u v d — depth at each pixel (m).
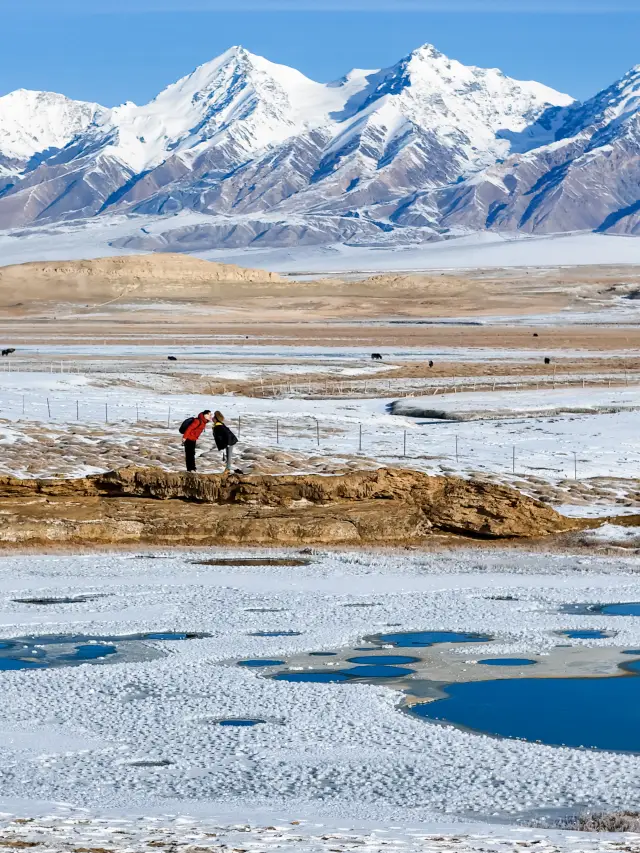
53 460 57.12
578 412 85.06
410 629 28.48
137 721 20.20
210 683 22.78
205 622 29.33
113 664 24.61
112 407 79.69
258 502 48.34
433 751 18.50
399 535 46.66
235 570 38.53
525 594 33.94
